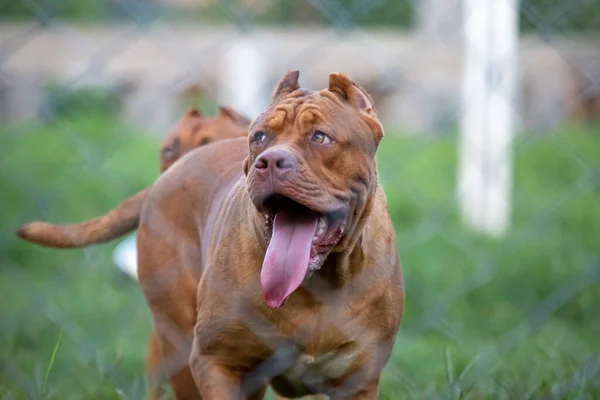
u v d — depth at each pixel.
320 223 5.84
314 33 18.08
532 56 19.81
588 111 20.56
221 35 17.12
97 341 10.08
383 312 6.27
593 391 7.39
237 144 7.42
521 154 17.25
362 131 6.02
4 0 16.27
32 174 14.68
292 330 6.12
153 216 7.33
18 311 10.66
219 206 6.85
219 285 6.21
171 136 8.70
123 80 17.45
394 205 14.79
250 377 6.46
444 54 18.59
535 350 9.90
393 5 19.91
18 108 16.39
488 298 11.94
